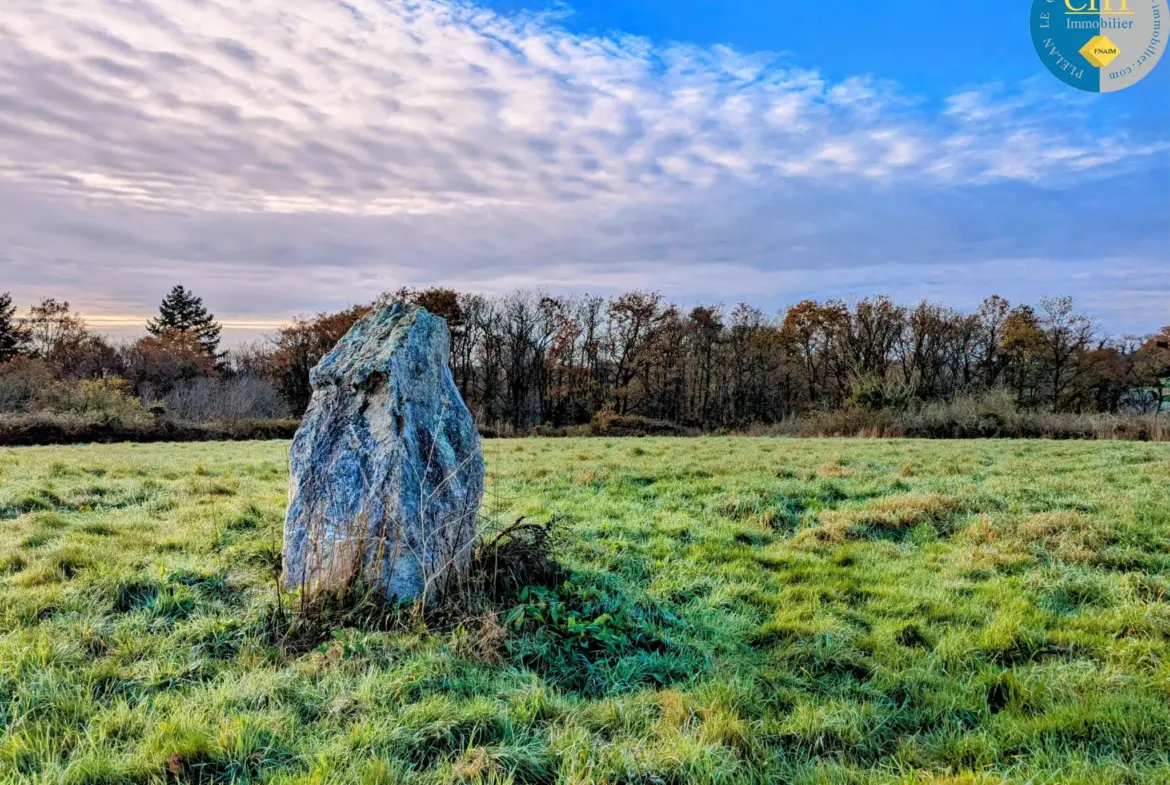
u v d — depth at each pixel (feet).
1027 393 162.61
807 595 20.02
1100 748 11.96
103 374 148.36
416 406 17.88
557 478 39.40
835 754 11.88
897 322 167.73
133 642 14.28
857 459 51.08
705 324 176.96
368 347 18.35
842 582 21.02
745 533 26.66
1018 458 51.57
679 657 15.28
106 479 35.06
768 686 14.23
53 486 31.30
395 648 14.03
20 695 11.79
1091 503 30.12
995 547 24.31
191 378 155.74
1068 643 16.40
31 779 9.68
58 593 16.38
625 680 14.01
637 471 42.37
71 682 12.43
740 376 182.19
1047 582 20.51
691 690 13.67
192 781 9.94
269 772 10.14
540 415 167.94
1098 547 23.50
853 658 15.42
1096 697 13.47
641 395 180.55
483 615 15.52
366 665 13.37
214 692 12.29
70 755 10.29
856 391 107.86
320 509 16.65
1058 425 85.20
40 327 172.65
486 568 18.03
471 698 12.51
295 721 11.43
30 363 126.21
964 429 89.40
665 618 17.24
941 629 17.47
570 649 14.79
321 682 12.70
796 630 17.08
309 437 17.48
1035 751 11.76
